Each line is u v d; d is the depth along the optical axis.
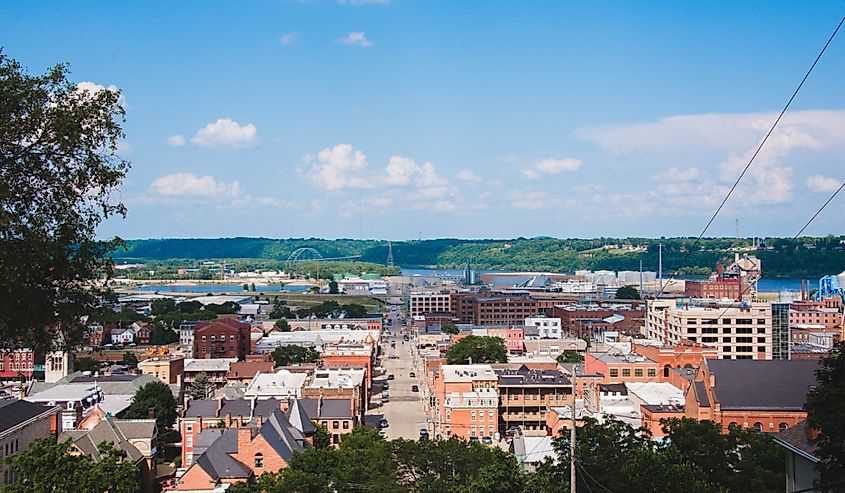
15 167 50.75
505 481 114.69
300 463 135.62
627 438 109.81
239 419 183.12
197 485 147.50
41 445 130.12
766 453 109.38
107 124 53.53
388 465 124.75
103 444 138.25
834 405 65.69
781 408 163.50
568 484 103.31
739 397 165.38
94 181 53.50
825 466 67.19
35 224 51.62
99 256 55.41
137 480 155.25
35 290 52.78
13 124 50.31
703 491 96.56
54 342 56.78
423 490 118.31
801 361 170.62
